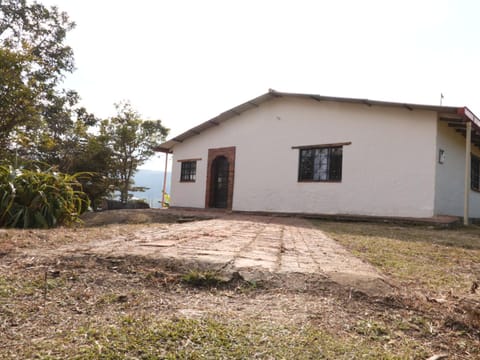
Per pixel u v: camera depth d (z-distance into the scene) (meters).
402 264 2.96
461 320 1.67
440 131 8.27
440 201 8.25
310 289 1.98
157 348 1.25
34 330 1.37
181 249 2.79
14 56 9.91
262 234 4.48
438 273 2.69
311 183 9.96
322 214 9.48
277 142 10.84
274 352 1.25
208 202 12.51
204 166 12.83
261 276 2.13
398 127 8.51
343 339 1.40
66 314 1.54
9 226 4.82
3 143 10.13
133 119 17.66
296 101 10.51
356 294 1.92
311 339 1.37
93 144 15.49
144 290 1.90
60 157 15.40
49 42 17.44
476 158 11.08
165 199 16.94
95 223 7.12
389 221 7.99
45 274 2.05
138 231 4.28
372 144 8.88
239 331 1.40
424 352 1.35
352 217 8.64
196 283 2.04
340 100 8.99
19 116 9.98
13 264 2.26
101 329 1.38
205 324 1.46
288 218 8.87
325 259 2.77
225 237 3.87
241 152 11.70
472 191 10.61
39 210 5.08
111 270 2.20
